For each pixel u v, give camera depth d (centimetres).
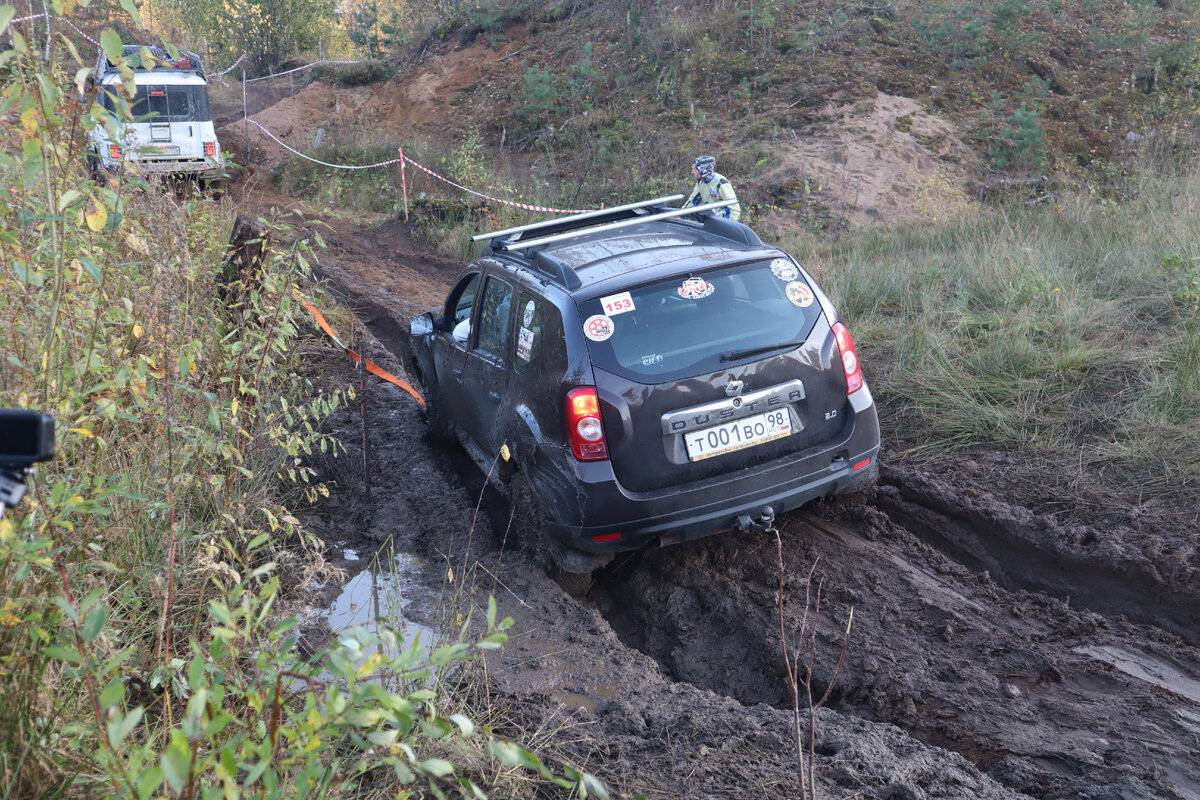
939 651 393
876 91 1755
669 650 433
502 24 2628
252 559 457
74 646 261
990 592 437
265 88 3177
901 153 1575
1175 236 816
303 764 238
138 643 344
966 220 1126
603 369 417
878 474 547
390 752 289
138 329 351
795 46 1955
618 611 464
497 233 541
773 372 436
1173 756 313
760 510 436
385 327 980
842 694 379
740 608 438
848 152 1578
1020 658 382
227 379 438
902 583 448
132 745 268
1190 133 1556
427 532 521
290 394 655
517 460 466
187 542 412
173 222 453
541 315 452
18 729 250
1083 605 435
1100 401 578
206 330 481
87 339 344
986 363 643
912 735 350
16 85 261
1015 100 1761
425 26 3192
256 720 249
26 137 266
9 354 283
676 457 421
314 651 400
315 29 3462
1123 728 333
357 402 723
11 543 235
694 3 2266
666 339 427
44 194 310
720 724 340
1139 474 498
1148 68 1864
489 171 1838
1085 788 302
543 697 369
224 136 2416
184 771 170
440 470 607
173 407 383
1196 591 407
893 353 701
